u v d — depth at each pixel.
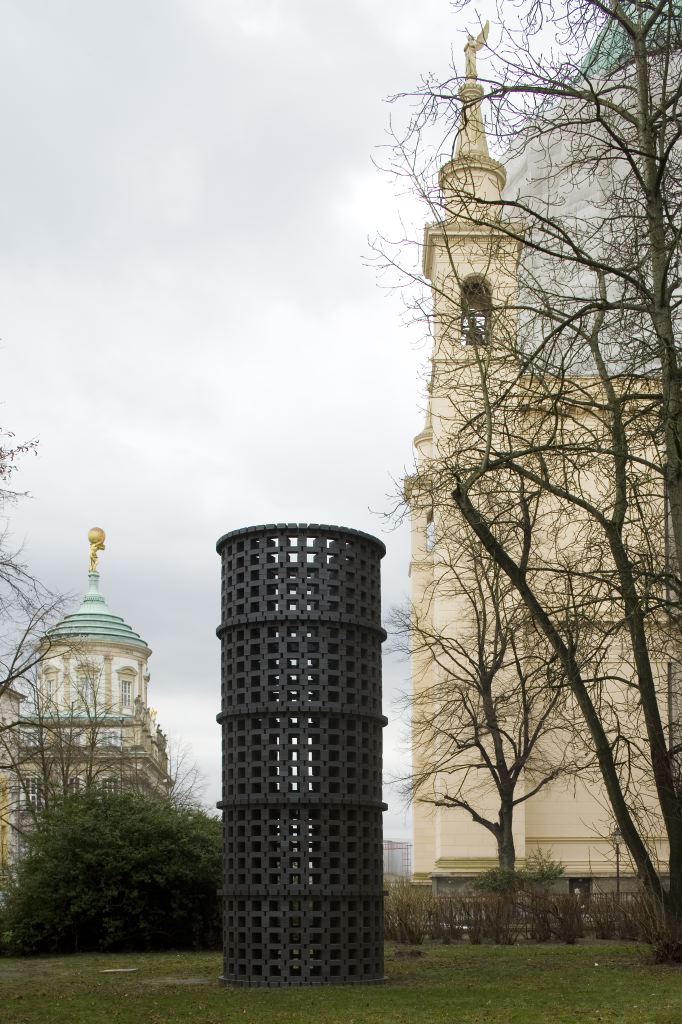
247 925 14.03
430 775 35.69
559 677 16.06
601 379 16.27
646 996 11.96
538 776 36.41
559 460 17.39
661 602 15.05
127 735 68.38
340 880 13.99
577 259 14.98
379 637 15.18
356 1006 11.76
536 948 19.64
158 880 20.91
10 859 36.72
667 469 14.93
